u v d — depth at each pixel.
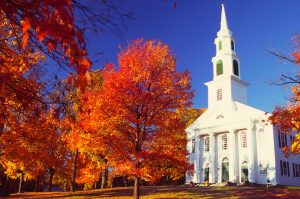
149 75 19.00
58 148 27.05
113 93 18.27
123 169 18.44
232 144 44.53
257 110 44.66
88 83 3.14
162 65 19.31
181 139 20.42
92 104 17.73
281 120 19.05
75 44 3.09
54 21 2.86
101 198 26.05
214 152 46.66
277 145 42.31
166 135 19.69
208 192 30.08
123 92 18.42
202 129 48.69
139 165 19.34
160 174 19.61
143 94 18.55
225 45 53.34
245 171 43.34
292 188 37.06
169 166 20.83
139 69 18.81
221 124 46.28
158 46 19.70
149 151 19.42
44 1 2.84
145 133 19.64
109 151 19.31
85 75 3.14
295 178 44.16
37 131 15.62
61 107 4.93
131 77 18.83
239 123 44.50
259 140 43.09
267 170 41.25
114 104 18.28
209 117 48.59
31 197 28.12
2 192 30.95
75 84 3.13
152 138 19.70
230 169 43.81
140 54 19.17
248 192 30.38
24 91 4.58
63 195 28.75
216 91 50.97
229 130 45.34
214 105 48.56
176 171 20.72
